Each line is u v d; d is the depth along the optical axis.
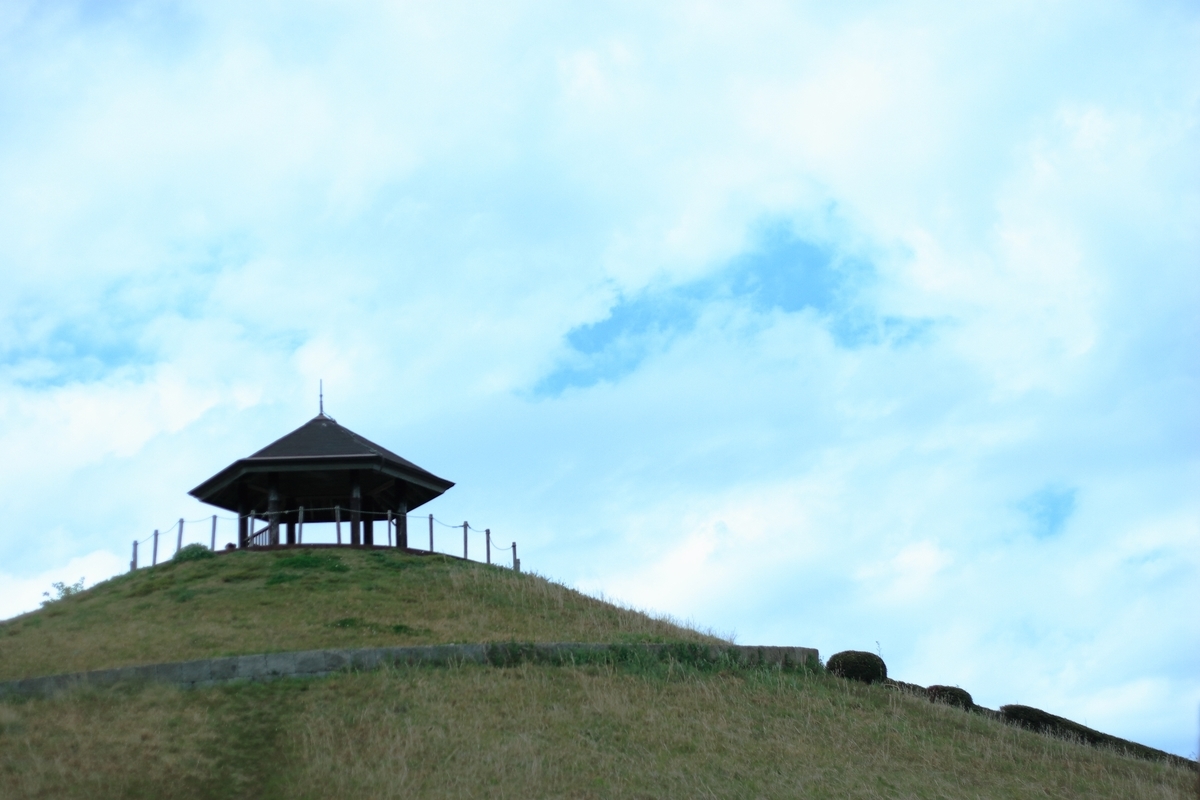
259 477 39.59
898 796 21.17
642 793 19.70
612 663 27.45
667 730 23.19
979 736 26.44
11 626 30.06
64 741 19.78
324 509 41.84
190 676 23.67
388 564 36.28
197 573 34.56
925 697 29.64
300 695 23.36
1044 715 29.61
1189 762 28.33
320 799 18.61
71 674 23.17
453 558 38.53
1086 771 24.94
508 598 33.91
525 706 23.61
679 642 29.38
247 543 40.12
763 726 24.53
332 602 31.45
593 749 21.59
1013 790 22.61
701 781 20.55
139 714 21.42
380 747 20.70
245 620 29.25
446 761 20.28
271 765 19.92
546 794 19.30
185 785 18.78
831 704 27.06
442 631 29.39
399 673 24.94
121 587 33.88
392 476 40.38
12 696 22.17
